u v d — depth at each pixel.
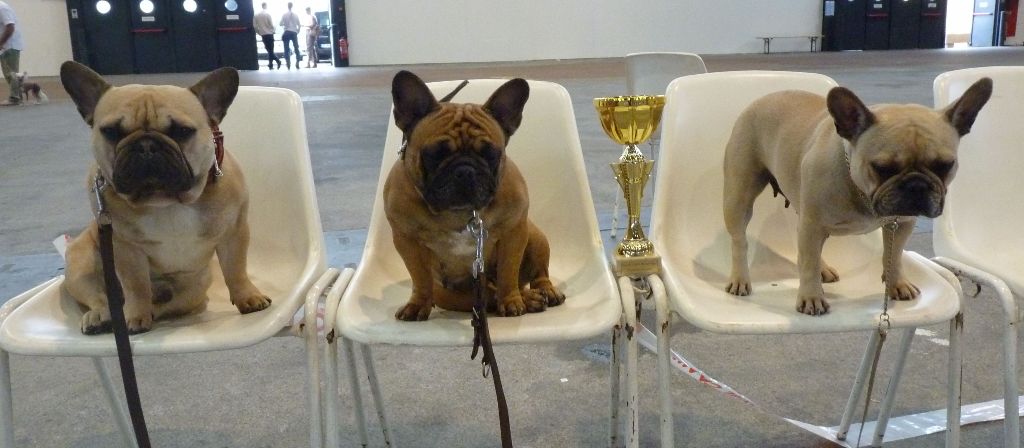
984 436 2.43
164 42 17.66
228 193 1.83
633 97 1.99
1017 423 1.86
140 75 17.23
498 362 3.09
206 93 1.79
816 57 17.69
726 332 1.76
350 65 19.05
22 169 6.71
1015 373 1.85
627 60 4.15
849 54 19.11
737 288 2.05
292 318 1.90
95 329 1.77
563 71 14.52
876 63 14.93
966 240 2.27
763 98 2.12
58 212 5.37
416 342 1.72
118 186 1.61
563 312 1.86
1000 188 2.33
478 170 1.59
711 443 2.46
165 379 3.02
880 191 1.63
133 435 2.40
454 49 19.14
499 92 1.74
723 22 20.20
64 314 1.90
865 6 21.12
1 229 4.99
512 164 1.83
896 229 1.82
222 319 1.88
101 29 17.25
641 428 2.56
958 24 25.89
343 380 2.95
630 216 2.00
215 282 2.23
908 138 1.62
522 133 2.31
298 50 19.69
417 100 1.71
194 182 1.71
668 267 2.04
